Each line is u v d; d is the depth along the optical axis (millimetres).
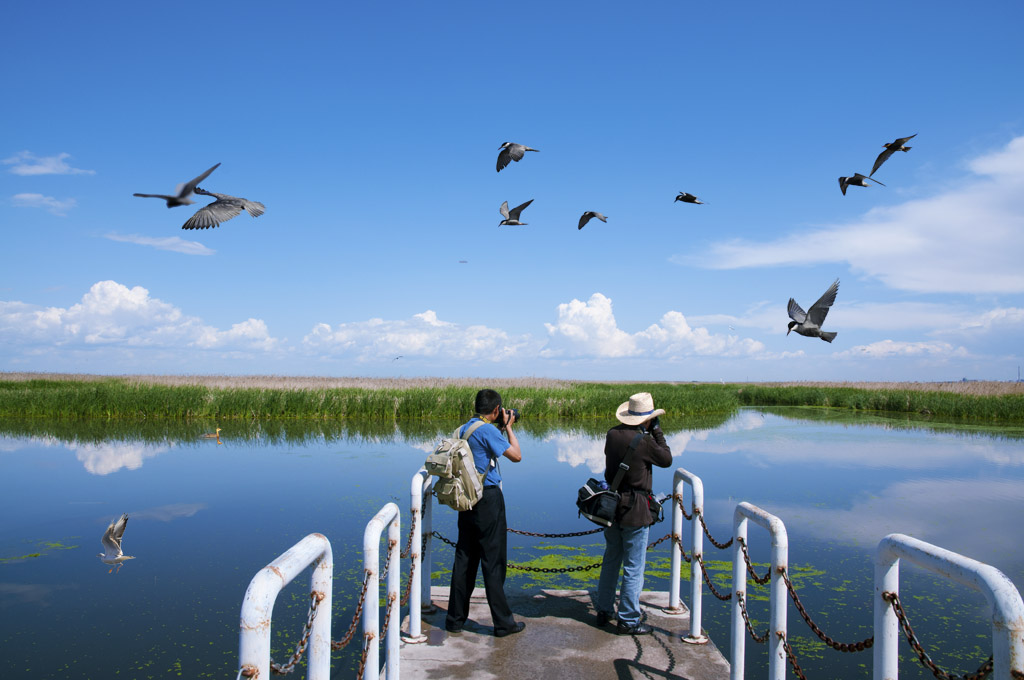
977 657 5562
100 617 6367
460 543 5605
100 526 9820
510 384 45938
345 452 17391
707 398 34344
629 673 4844
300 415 27250
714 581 7434
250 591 2174
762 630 6113
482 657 5094
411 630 5430
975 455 17125
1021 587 7102
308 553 2557
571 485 12914
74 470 14539
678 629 5707
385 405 27312
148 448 18250
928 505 11148
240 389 29766
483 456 5438
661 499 6320
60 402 27297
